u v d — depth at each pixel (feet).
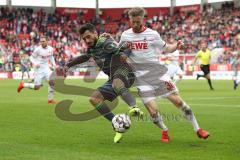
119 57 52.75
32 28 329.72
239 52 210.79
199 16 332.39
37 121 69.97
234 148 47.47
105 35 53.57
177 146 48.83
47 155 43.14
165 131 52.29
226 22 310.86
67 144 49.62
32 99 115.65
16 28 324.60
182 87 167.43
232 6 330.75
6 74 271.28
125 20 360.89
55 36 328.70
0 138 53.36
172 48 52.85
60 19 351.05
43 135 55.88
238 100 110.73
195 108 91.35
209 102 105.40
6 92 144.05
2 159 41.14
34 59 115.14
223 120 71.56
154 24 343.46
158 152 45.37
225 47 280.51
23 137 54.24
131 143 50.67
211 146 48.75
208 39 298.97
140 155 43.70
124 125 49.80
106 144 49.90
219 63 255.91
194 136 55.62
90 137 54.54
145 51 52.39
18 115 78.59
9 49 290.97
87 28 52.54
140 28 52.24
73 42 320.09
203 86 174.29
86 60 55.88
